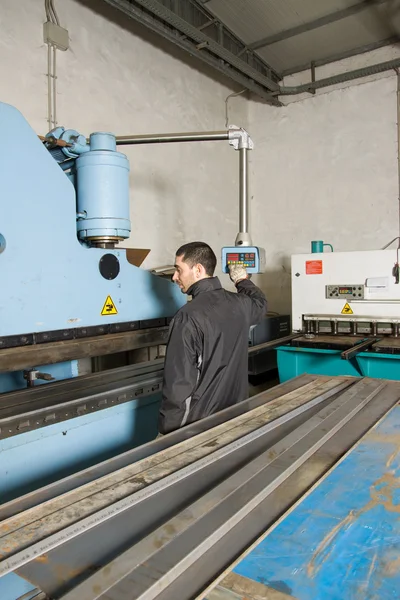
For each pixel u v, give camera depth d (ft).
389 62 9.90
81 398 4.58
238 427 3.26
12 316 3.86
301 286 8.44
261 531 2.00
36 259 4.04
